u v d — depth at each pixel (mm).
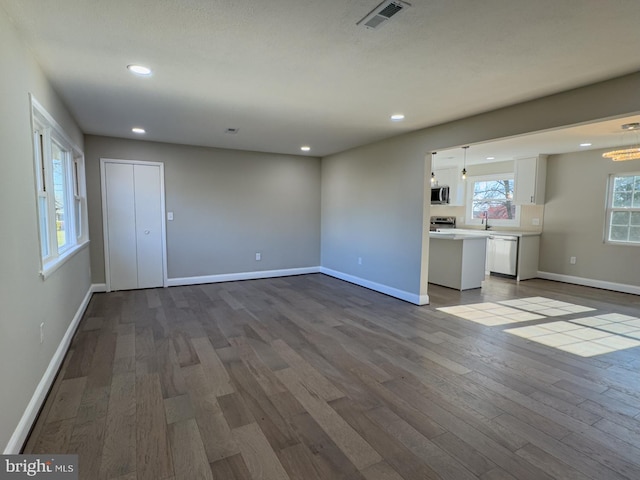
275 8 1814
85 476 1635
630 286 5461
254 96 3213
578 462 1762
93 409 2189
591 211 5902
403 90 3035
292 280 6238
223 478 1640
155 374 2664
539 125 3197
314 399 2338
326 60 2451
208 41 2186
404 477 1656
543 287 5844
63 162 3834
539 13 1838
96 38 2148
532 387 2514
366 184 5574
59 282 2873
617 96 2676
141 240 5375
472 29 2014
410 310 4422
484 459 1779
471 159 6875
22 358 1920
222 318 4039
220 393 2402
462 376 2674
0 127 1741
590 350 3186
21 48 2109
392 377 2652
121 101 3369
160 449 1829
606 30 2002
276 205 6449
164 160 5434
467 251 5562
